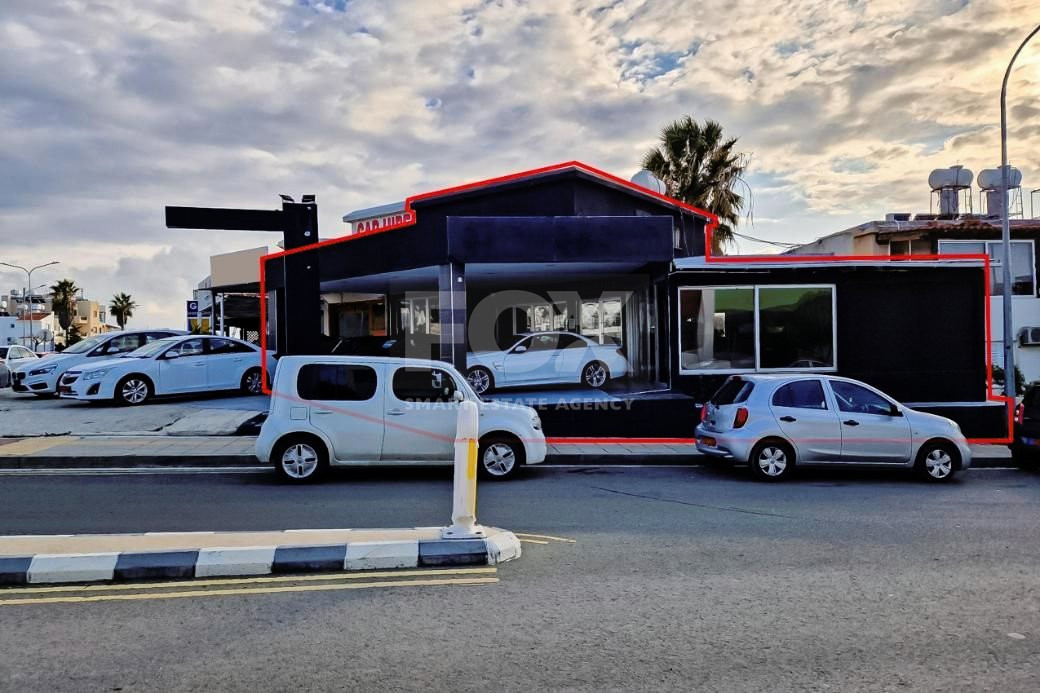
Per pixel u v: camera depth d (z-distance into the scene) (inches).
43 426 550.0
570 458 496.4
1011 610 201.3
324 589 212.5
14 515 307.6
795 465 429.1
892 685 155.3
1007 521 317.1
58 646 171.0
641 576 229.1
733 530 293.7
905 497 378.9
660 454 501.7
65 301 3366.1
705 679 156.8
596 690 151.3
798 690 152.4
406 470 441.7
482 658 166.1
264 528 285.9
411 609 197.0
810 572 235.5
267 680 154.2
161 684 152.0
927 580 227.8
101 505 331.0
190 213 534.3
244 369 706.8
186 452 461.1
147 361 658.2
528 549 260.2
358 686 151.7
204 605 198.5
